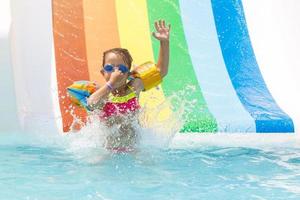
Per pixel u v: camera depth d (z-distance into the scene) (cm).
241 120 1146
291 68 1405
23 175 669
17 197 553
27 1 1460
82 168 711
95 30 1441
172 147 913
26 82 1303
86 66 1340
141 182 627
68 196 559
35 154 841
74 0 1497
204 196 566
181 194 573
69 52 1377
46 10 1455
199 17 1525
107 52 834
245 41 1469
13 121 1181
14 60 1320
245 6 1546
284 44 1463
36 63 1350
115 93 845
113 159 768
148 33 1464
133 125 845
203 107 1221
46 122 1162
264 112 1209
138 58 1390
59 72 1326
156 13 1520
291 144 979
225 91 1311
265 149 911
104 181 632
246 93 1311
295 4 1529
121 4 1523
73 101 839
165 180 642
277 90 1332
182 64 1401
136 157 783
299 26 1491
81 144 916
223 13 1530
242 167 736
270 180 651
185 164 748
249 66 1405
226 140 1017
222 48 1453
